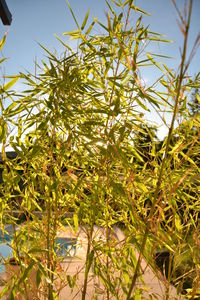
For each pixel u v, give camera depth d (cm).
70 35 183
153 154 185
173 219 171
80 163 181
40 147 167
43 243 183
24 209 182
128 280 160
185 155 182
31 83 179
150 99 153
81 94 176
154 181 184
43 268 147
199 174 189
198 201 196
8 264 180
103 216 176
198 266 178
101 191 167
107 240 170
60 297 266
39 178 184
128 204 155
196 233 186
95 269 166
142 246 141
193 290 177
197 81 179
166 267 296
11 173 175
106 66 170
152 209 142
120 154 149
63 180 178
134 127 172
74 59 176
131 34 171
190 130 188
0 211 173
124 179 175
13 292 155
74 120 177
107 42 178
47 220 180
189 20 98
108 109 163
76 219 176
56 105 164
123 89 165
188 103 190
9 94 167
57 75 171
